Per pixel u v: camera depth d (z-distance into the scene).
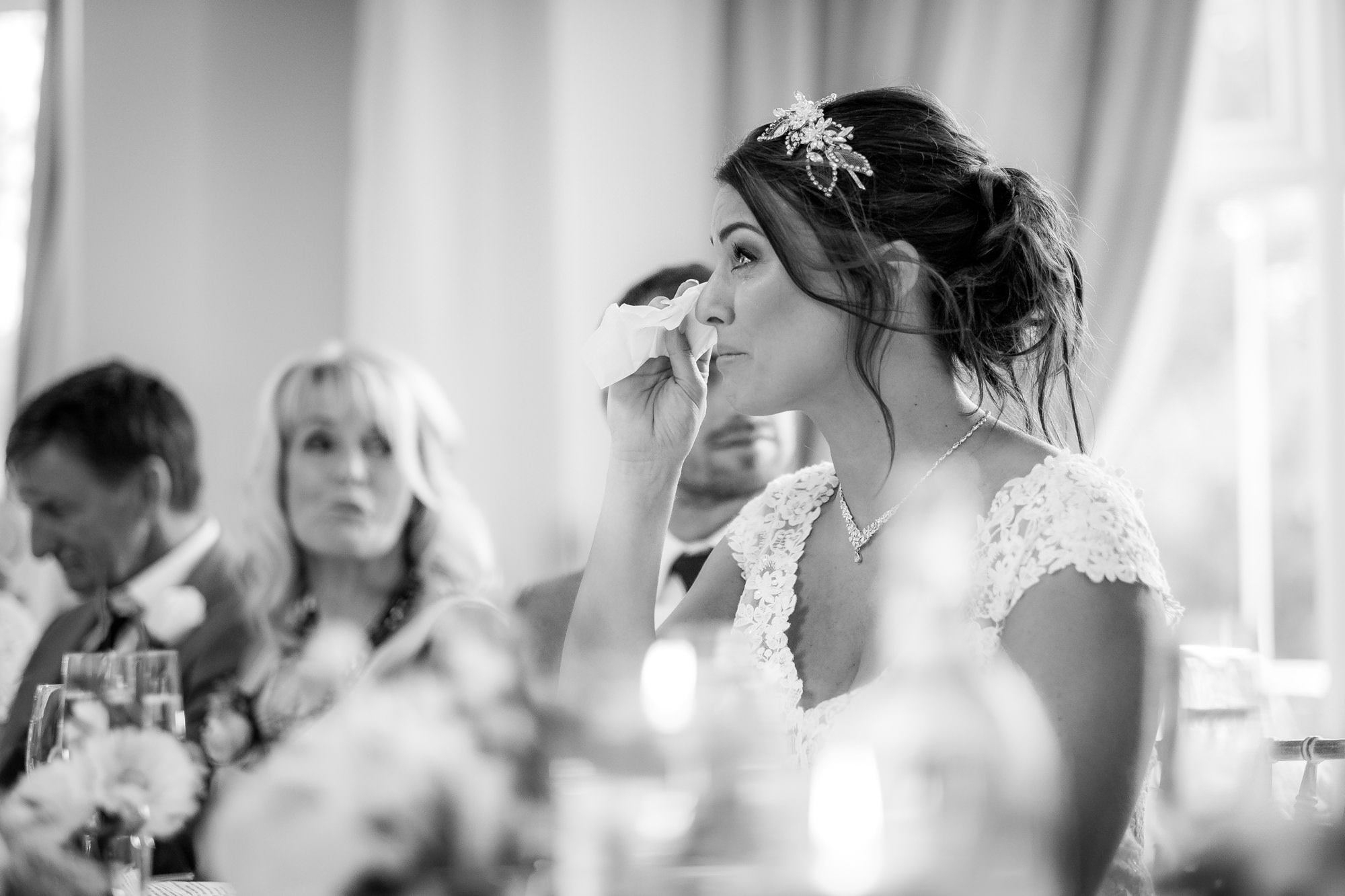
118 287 4.66
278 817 0.81
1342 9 4.61
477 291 4.66
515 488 4.61
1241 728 1.34
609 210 4.66
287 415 2.59
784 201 1.58
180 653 2.57
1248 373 4.67
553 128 4.68
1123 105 4.34
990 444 1.60
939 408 1.63
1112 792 1.33
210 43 4.70
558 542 4.59
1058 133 4.36
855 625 1.64
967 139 1.67
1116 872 1.45
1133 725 1.36
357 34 4.72
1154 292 4.34
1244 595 4.64
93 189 4.67
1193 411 4.70
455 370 4.64
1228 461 4.68
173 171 4.68
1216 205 4.70
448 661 0.93
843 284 1.57
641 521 1.84
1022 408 1.72
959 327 1.59
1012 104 4.38
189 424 2.82
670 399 1.84
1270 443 4.66
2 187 4.88
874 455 1.66
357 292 4.65
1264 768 1.18
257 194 4.71
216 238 4.68
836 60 4.48
